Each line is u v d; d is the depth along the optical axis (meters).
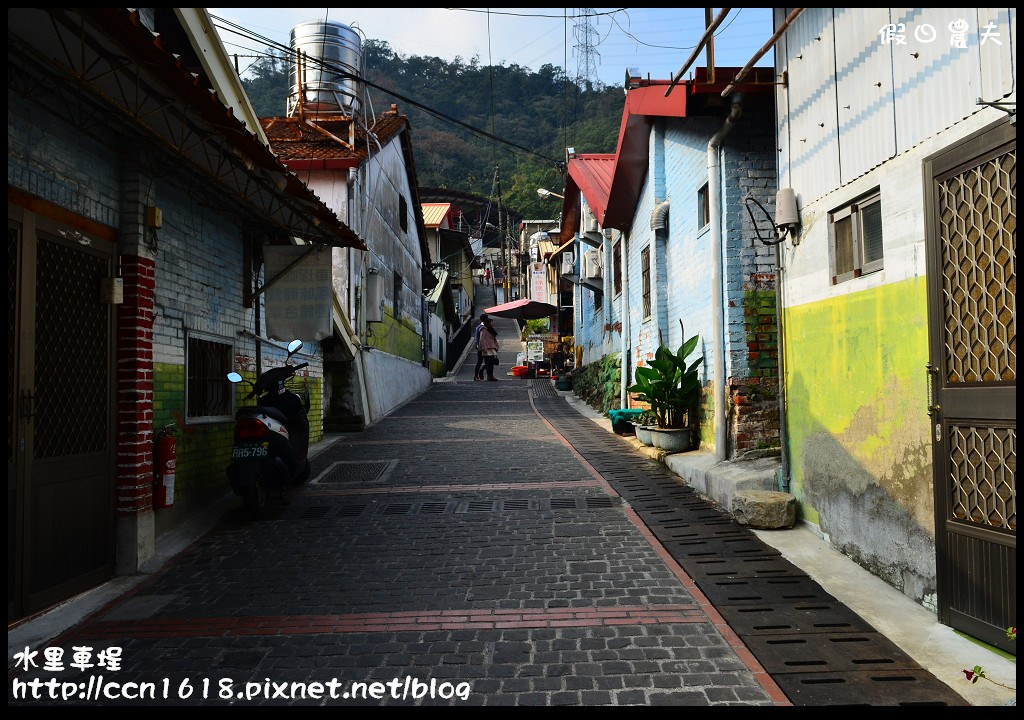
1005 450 3.64
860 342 5.08
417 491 7.80
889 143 4.65
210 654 3.93
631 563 5.32
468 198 44.75
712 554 5.48
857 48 5.03
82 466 4.98
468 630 4.17
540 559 5.45
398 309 19.16
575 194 18.30
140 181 5.68
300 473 8.28
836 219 5.45
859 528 5.14
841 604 4.44
